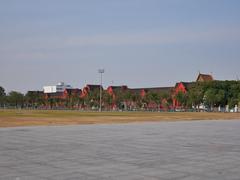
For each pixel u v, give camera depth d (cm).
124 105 16250
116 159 1596
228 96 12769
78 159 1593
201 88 13212
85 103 17675
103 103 16738
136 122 5194
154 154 1764
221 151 1892
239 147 2075
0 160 1562
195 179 1155
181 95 13812
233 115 8475
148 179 1154
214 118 6781
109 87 19000
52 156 1688
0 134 2984
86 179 1154
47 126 4156
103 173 1259
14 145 2162
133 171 1298
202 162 1509
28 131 3338
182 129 3653
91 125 4391
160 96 15038
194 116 7738
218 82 13212
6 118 6197
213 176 1206
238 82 13100
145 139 2569
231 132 3250
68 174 1240
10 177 1187
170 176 1205
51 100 19800
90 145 2177
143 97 15650
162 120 5872
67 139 2553
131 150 1931
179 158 1630
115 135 2906
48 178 1170
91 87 19900
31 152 1838
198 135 2912
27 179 1154
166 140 2502
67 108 18125
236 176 1207
